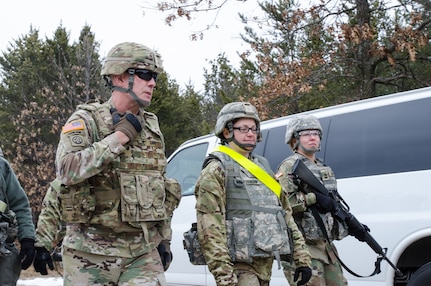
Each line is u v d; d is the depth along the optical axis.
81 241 3.08
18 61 23.06
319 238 4.12
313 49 14.12
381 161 4.88
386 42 13.42
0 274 3.66
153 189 3.19
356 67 13.78
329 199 4.14
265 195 3.53
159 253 3.37
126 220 3.05
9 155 20.83
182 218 6.46
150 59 3.19
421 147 4.66
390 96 4.99
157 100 22.39
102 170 3.06
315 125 4.43
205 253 3.37
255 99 13.51
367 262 4.86
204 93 26.30
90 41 20.44
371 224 4.83
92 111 3.18
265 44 14.09
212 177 3.43
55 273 11.94
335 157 5.20
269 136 5.87
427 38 11.84
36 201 19.19
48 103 20.55
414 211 4.61
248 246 3.40
